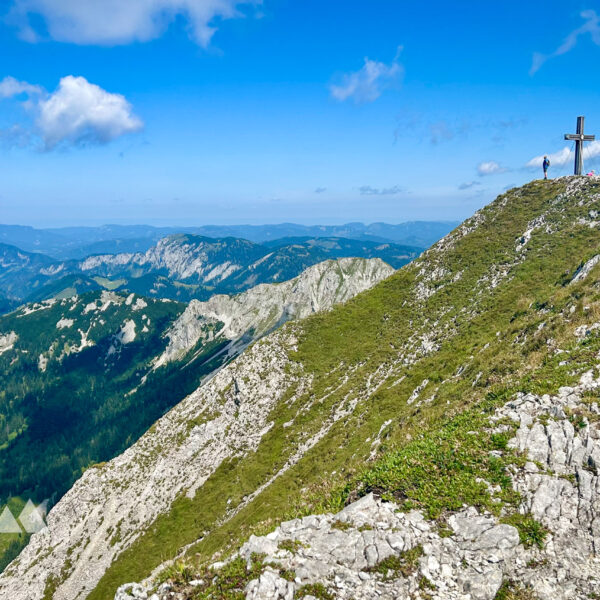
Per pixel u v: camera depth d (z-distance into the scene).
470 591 10.58
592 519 11.89
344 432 46.66
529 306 40.66
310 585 10.98
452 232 90.25
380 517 12.91
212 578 11.95
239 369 86.88
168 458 81.00
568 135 56.72
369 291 93.62
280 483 45.53
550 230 66.94
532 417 15.48
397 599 10.55
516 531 11.80
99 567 71.00
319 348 83.88
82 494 86.50
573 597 10.18
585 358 17.67
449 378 36.78
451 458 14.73
